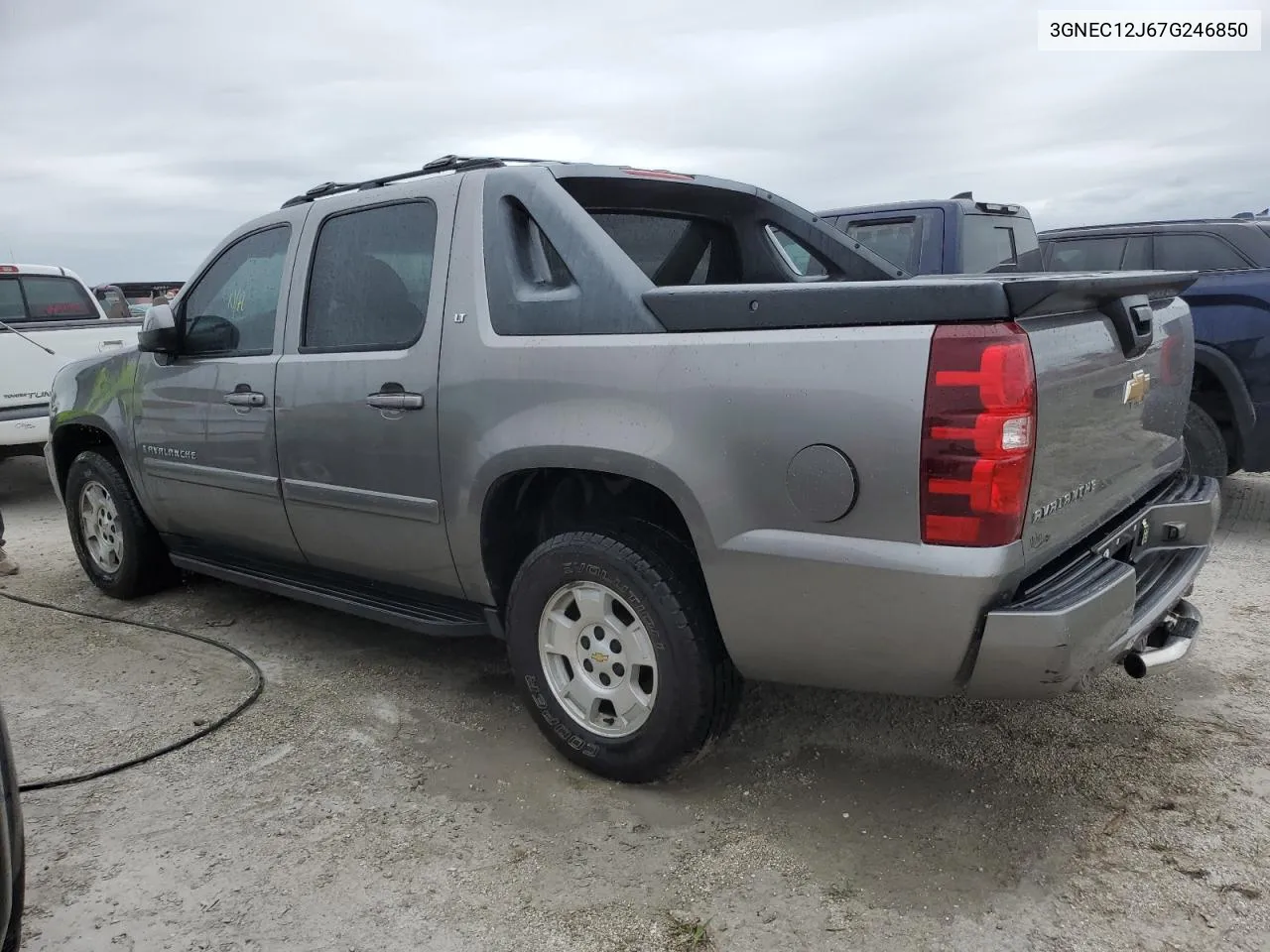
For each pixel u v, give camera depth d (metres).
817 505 2.49
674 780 3.14
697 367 2.66
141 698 3.89
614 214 3.78
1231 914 2.40
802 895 2.54
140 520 4.95
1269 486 6.96
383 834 2.87
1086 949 2.30
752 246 4.27
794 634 2.64
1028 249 7.64
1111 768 3.10
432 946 2.39
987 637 2.36
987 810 2.90
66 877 2.70
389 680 4.02
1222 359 5.58
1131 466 2.99
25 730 3.63
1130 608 2.57
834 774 3.15
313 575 4.19
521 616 3.20
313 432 3.71
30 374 7.85
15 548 6.56
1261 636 4.14
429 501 3.35
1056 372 2.42
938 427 2.31
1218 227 5.93
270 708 3.77
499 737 3.48
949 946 2.33
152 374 4.53
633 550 2.89
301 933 2.45
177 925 2.49
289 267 3.89
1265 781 2.98
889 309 2.39
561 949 2.37
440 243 3.33
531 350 3.01
